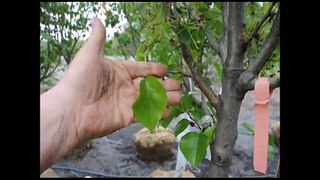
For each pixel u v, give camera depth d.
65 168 1.46
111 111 0.42
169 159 1.58
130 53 1.49
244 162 1.51
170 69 0.48
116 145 1.68
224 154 0.39
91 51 0.40
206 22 0.44
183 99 0.46
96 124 0.41
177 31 0.40
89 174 1.46
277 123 1.51
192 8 0.42
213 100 0.40
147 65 0.43
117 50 1.65
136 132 1.74
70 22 1.12
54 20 1.05
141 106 0.32
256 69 0.35
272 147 0.53
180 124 0.45
